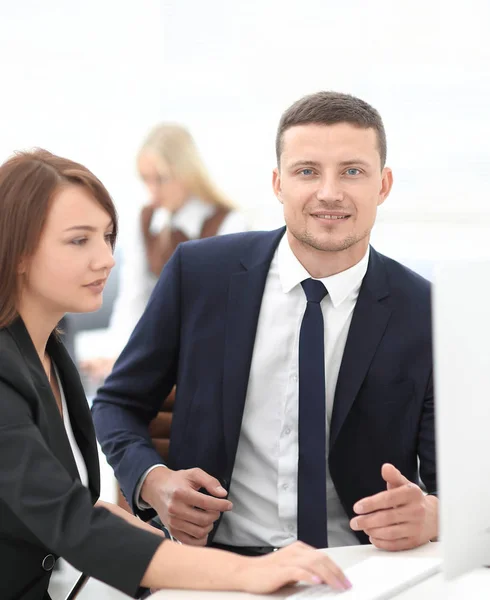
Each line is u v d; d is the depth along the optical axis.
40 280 1.40
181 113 4.29
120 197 4.47
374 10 3.96
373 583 1.34
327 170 1.76
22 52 4.45
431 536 1.56
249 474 1.89
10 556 1.39
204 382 1.91
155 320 1.98
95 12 4.36
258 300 1.90
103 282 1.44
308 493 1.81
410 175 3.94
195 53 4.22
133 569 1.30
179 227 3.37
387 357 1.84
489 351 1.21
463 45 3.87
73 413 1.60
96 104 4.44
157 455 1.90
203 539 1.76
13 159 1.40
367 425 1.84
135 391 2.00
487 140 3.87
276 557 1.34
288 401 1.86
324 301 1.86
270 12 4.10
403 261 3.29
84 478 2.67
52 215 1.38
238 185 4.22
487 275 1.19
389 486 1.56
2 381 1.34
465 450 1.21
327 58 4.06
